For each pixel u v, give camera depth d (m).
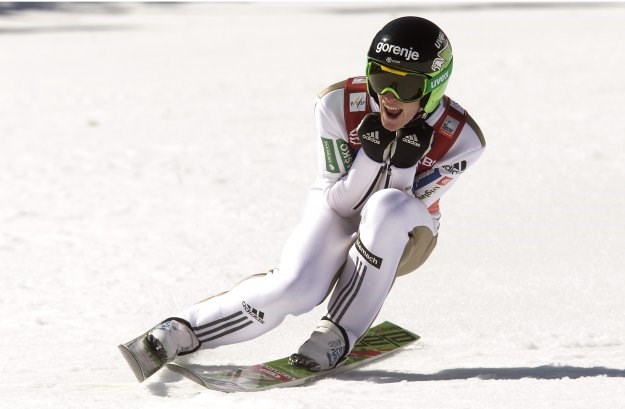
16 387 11.66
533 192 28.38
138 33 118.06
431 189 12.64
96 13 163.12
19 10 160.75
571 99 49.03
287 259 12.31
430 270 19.58
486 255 20.91
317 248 12.32
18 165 36.16
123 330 15.44
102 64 79.12
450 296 17.42
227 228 24.89
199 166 34.81
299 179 32.03
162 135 42.72
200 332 12.11
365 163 12.25
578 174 31.02
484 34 95.31
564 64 65.06
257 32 114.06
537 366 12.59
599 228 23.50
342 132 12.52
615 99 48.44
